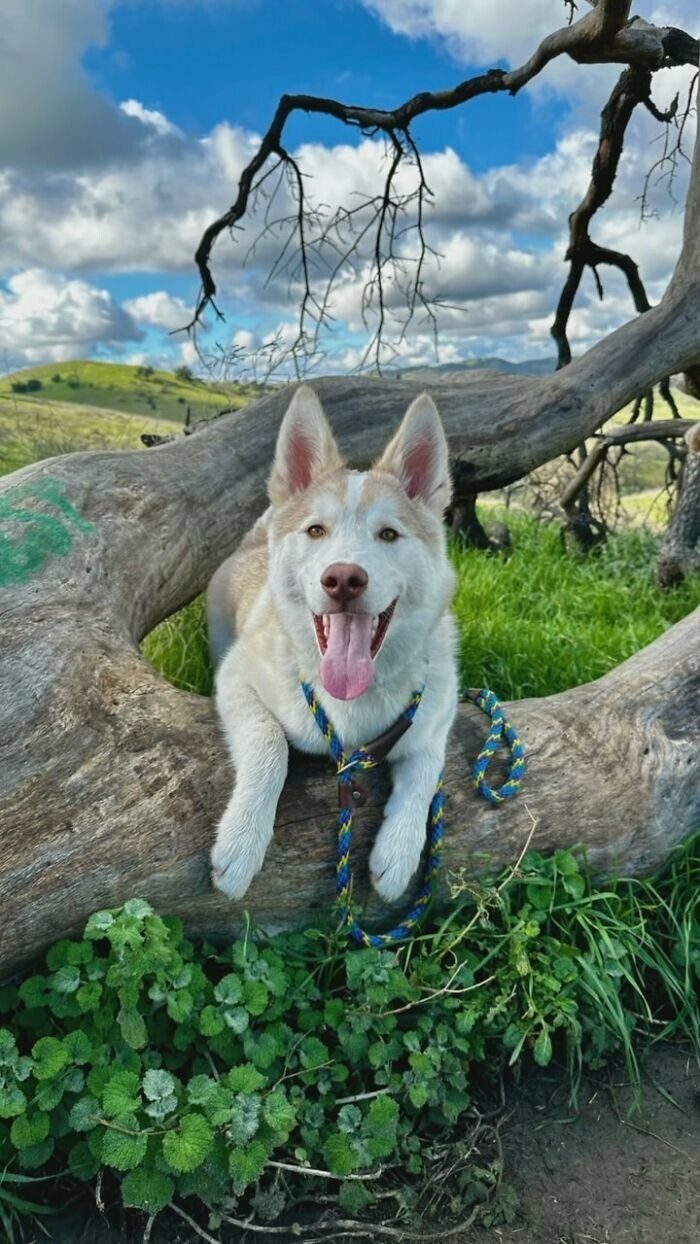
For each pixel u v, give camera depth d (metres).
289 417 0.86
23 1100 0.61
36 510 1.04
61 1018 0.70
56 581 0.97
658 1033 0.86
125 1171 0.66
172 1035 0.72
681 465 2.42
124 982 0.66
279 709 0.80
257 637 0.84
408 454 0.85
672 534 2.23
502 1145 0.74
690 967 0.89
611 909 0.88
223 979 0.71
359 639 0.74
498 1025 0.78
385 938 0.79
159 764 0.78
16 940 0.70
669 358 1.59
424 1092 0.70
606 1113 0.78
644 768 0.94
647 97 2.02
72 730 0.78
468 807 0.86
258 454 1.41
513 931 0.80
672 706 0.99
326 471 0.85
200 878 0.76
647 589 2.15
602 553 2.60
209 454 1.37
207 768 0.79
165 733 0.81
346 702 0.77
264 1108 0.65
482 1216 0.67
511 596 1.86
